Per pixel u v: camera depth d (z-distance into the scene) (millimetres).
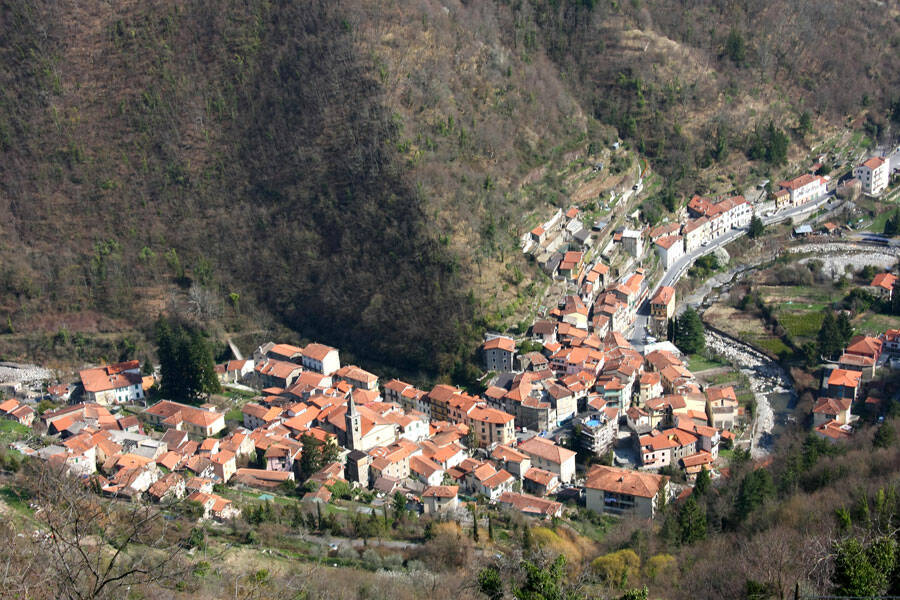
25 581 74812
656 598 143875
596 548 171750
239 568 148750
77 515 77062
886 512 143750
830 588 118000
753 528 166000
